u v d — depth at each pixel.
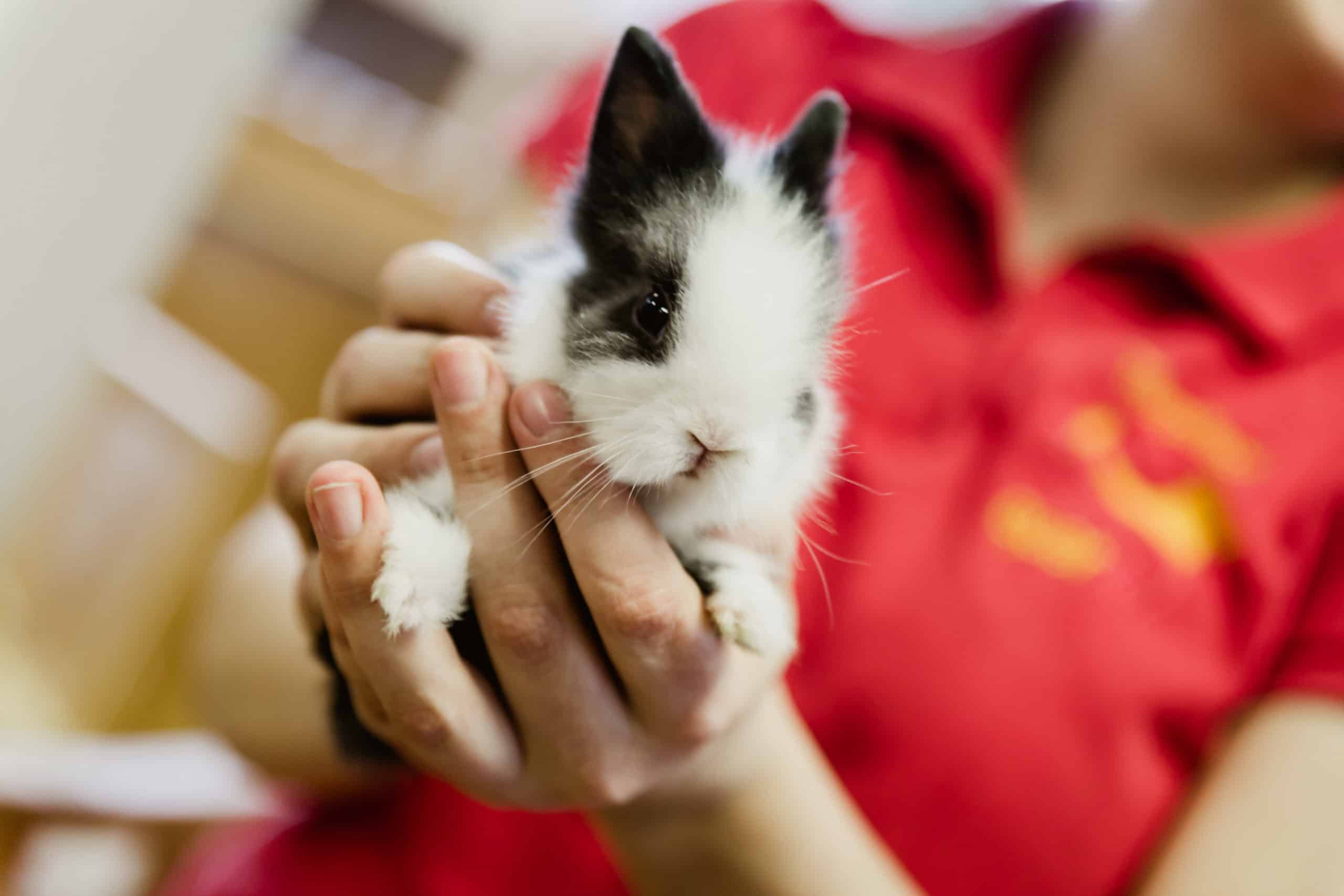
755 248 0.37
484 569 0.35
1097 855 0.44
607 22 1.11
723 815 0.39
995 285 0.49
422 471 0.37
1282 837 0.43
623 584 0.35
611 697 0.36
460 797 0.47
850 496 0.47
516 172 0.57
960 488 0.47
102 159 0.91
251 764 0.47
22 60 0.86
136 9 0.88
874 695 0.45
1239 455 0.47
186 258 0.95
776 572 0.38
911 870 0.45
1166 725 0.45
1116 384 0.48
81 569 0.85
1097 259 0.50
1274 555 0.46
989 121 0.51
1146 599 0.45
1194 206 0.54
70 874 0.54
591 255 0.38
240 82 0.95
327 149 0.95
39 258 0.90
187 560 0.84
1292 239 0.49
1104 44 0.55
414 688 0.35
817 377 0.38
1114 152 0.54
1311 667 0.45
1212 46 0.49
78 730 0.80
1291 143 0.51
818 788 0.40
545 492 0.35
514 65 1.12
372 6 1.05
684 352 0.36
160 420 0.84
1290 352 0.48
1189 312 0.49
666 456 0.35
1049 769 0.44
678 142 0.38
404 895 0.46
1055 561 0.45
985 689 0.45
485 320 0.38
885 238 0.49
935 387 0.48
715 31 0.56
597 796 0.36
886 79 0.52
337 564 0.34
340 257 0.95
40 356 0.90
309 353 0.96
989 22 0.64
